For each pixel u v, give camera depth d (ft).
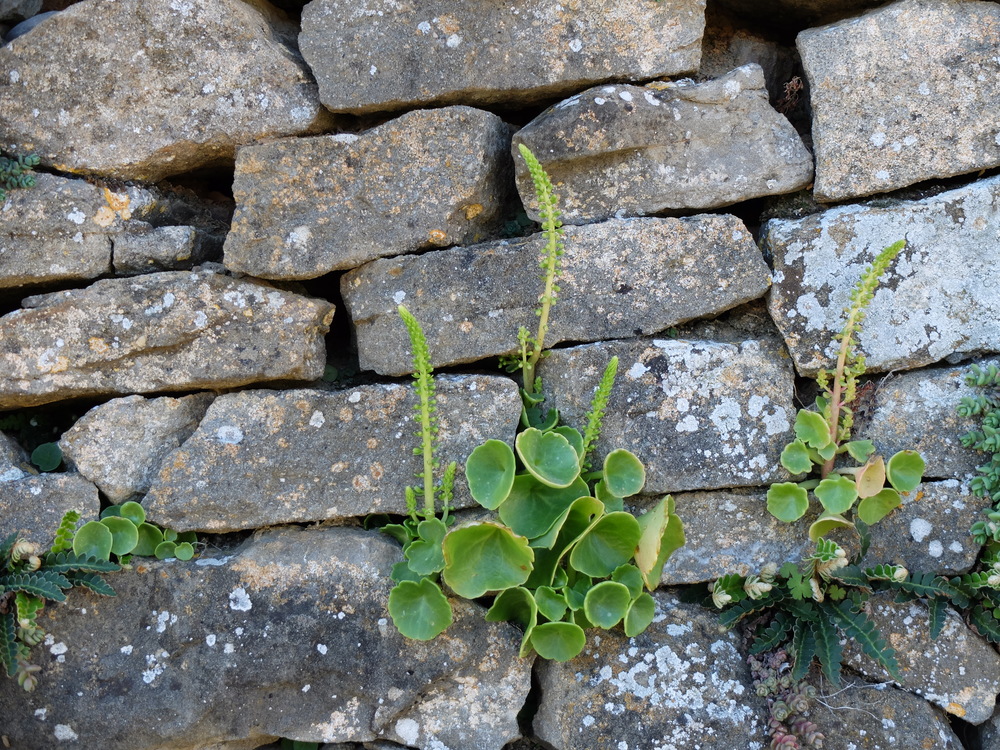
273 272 1.70
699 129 1.69
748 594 1.66
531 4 1.68
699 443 1.68
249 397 1.70
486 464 1.61
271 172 1.70
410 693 1.63
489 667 1.65
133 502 1.67
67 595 1.62
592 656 1.65
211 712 1.61
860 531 1.65
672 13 1.69
